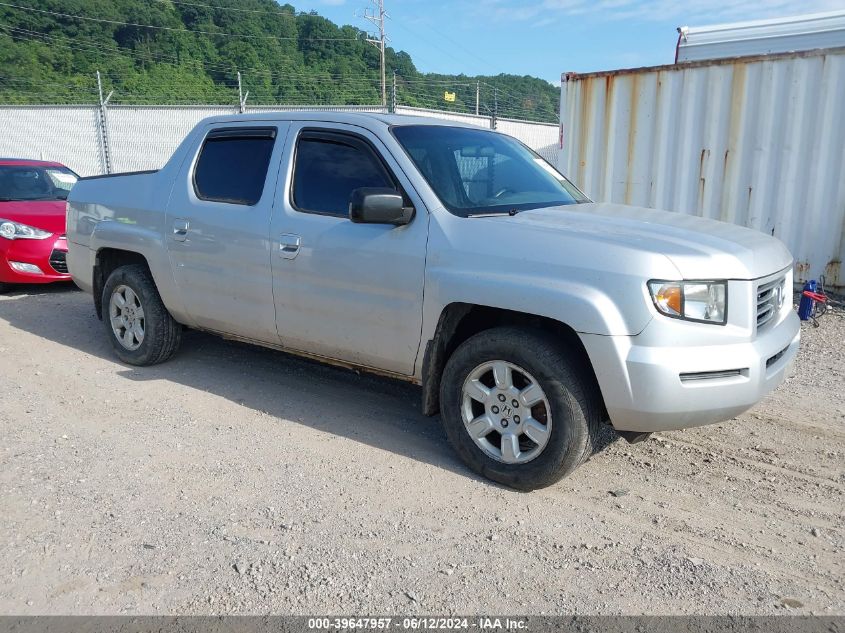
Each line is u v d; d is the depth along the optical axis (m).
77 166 23.73
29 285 8.91
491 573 3.01
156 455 4.09
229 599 2.82
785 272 3.95
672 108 8.63
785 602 2.84
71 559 3.07
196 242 5.00
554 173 5.03
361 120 4.42
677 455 4.22
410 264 3.94
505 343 3.62
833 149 7.86
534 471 3.63
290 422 4.63
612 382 3.37
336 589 2.88
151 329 5.51
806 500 3.69
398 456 4.14
